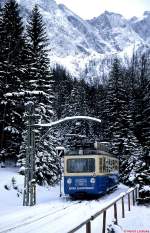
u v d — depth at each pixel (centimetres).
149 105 4653
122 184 4184
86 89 11206
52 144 3594
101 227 1355
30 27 3978
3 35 3550
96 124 7694
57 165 3712
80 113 7219
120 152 4778
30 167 2347
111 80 5672
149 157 2609
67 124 7062
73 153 2620
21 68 3566
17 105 3384
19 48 3597
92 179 2544
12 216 1727
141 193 2469
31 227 1425
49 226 1450
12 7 3672
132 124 4941
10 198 2634
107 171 2880
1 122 3491
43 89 3638
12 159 3850
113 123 5088
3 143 3641
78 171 2578
